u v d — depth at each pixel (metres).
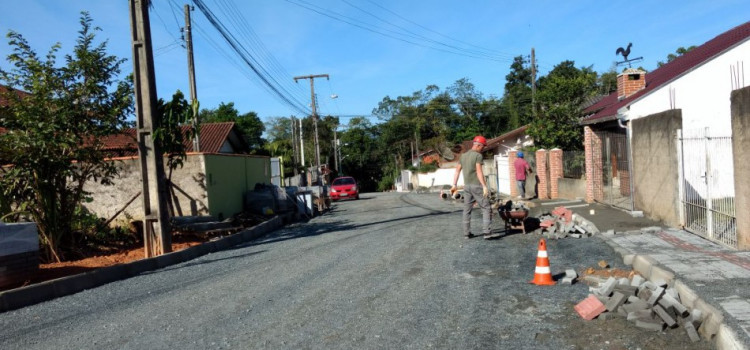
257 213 17.20
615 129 16.09
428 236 10.96
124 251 10.41
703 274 5.86
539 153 18.61
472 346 4.48
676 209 9.38
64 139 9.37
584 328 4.80
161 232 9.88
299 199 18.52
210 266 8.80
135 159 13.42
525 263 7.73
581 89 29.75
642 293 5.11
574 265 7.45
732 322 4.20
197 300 6.38
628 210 12.12
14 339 5.11
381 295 6.22
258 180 19.95
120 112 10.36
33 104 9.27
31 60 9.30
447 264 7.88
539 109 23.16
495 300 5.84
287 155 45.12
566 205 14.70
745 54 13.55
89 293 7.05
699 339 4.38
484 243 9.62
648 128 10.78
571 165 17.16
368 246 10.04
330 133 65.88
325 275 7.49
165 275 8.17
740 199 7.14
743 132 7.02
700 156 8.62
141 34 10.02
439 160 50.62
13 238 7.32
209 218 12.50
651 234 9.02
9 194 9.41
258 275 7.73
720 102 13.73
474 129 51.38
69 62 9.73
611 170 13.58
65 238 10.12
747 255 6.75
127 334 5.15
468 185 10.11
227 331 5.11
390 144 63.94
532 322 5.04
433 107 56.44
